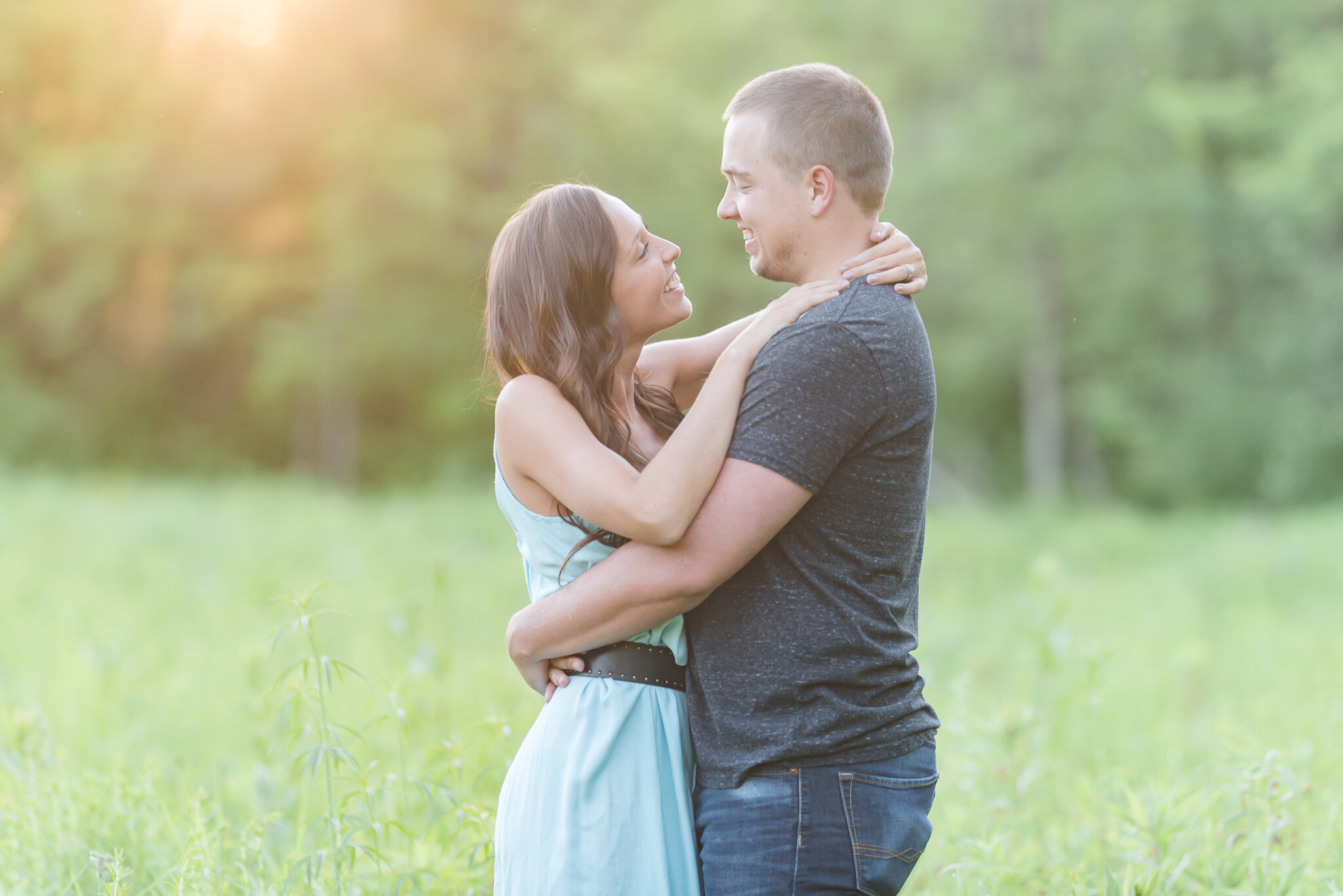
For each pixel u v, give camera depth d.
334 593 7.40
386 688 3.29
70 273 20.89
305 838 3.03
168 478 19.20
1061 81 21.44
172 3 19.20
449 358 20.80
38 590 7.11
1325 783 3.56
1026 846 3.00
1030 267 22.42
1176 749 4.21
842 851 2.05
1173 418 22.83
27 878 2.75
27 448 21.27
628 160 20.33
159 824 3.02
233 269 20.03
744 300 20.92
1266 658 6.32
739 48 21.25
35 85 19.70
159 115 19.17
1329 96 20.14
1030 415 23.36
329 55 19.11
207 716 4.45
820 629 2.08
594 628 2.10
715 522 2.03
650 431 2.40
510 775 2.24
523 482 2.20
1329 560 10.50
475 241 20.19
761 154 2.19
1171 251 22.39
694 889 2.13
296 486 16.03
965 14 21.58
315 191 19.77
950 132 21.58
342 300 20.25
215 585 7.67
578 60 20.22
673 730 2.17
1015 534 14.02
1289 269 22.52
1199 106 21.02
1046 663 4.32
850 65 21.55
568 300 2.18
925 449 2.17
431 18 19.80
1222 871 2.71
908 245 2.21
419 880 2.62
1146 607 8.45
